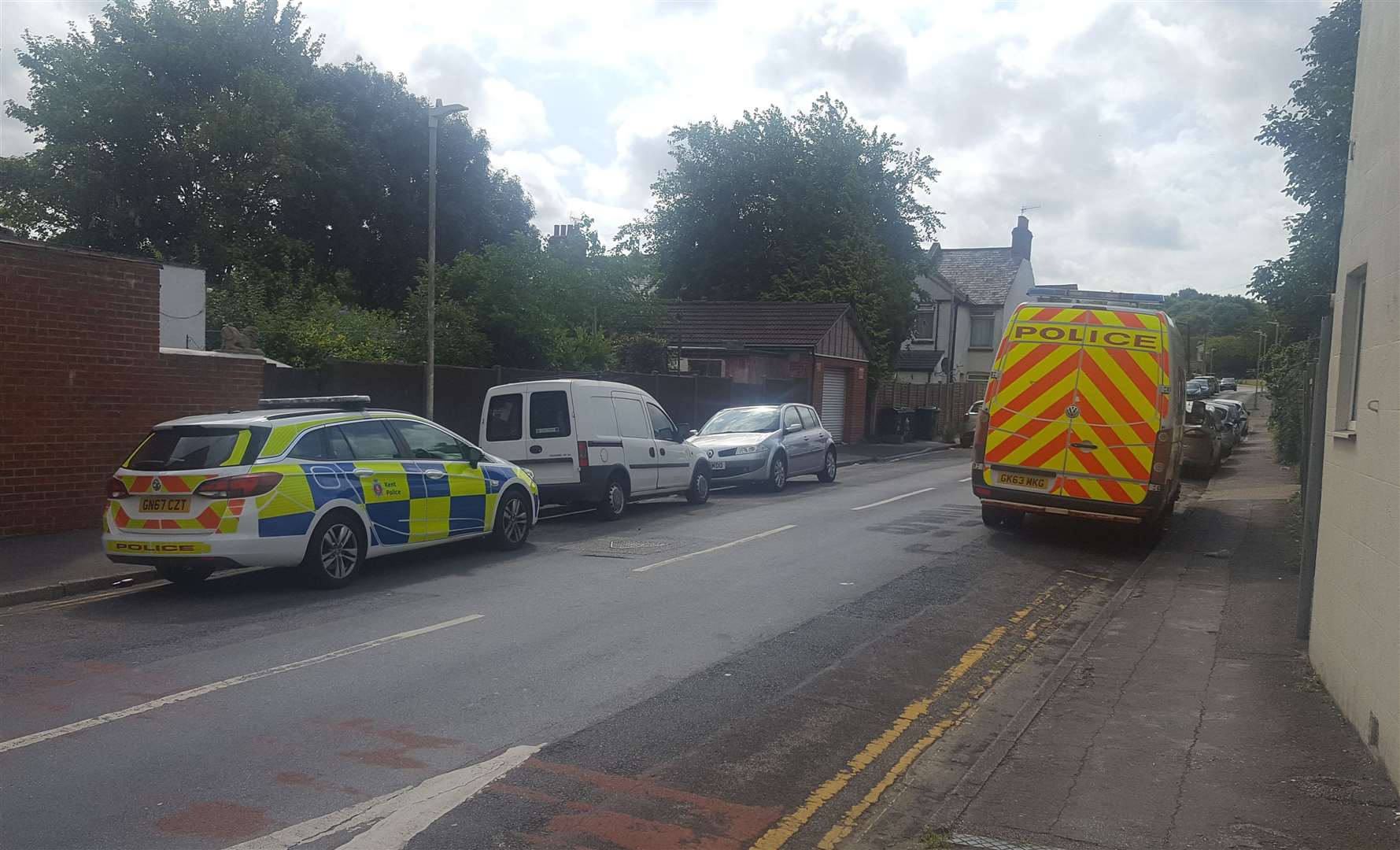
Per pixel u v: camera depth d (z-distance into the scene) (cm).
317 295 2438
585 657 709
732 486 2003
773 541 1251
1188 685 652
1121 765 508
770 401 3066
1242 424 3834
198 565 876
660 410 1625
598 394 1473
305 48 3791
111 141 3291
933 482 2116
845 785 500
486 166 4359
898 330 3925
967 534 1345
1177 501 1823
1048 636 829
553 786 484
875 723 594
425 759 513
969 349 5212
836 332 3288
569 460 1416
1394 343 488
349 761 508
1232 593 969
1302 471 922
